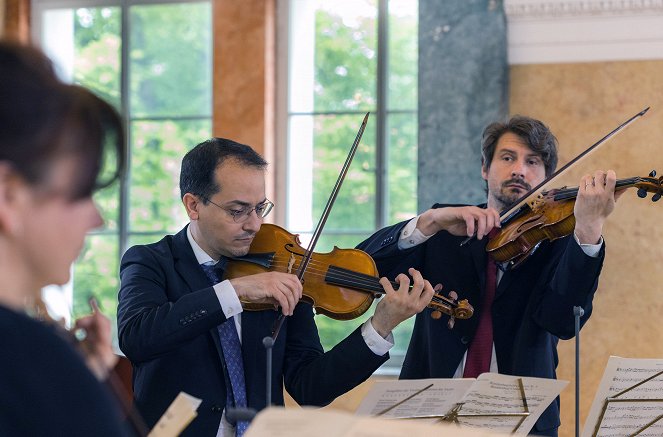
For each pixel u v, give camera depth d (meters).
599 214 3.23
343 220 6.95
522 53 6.34
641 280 6.09
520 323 3.48
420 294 3.11
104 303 7.21
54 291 5.07
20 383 1.09
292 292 3.05
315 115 7.02
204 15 7.27
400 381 2.60
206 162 3.23
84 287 7.22
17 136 1.13
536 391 2.76
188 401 2.13
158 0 7.30
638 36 6.18
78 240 1.21
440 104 6.38
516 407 2.80
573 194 3.48
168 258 3.28
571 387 6.07
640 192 3.34
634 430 2.91
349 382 3.11
